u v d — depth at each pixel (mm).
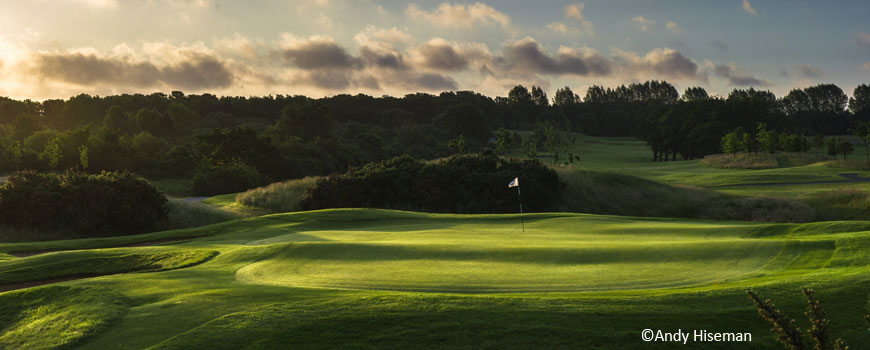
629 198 51344
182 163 86688
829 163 73312
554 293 11906
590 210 49938
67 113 156875
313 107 127562
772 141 93750
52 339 10414
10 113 160250
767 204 44062
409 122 168625
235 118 165250
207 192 69000
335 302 11250
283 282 14266
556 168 58938
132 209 39625
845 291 10922
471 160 55312
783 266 13641
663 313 10328
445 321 10047
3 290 17516
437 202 50844
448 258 16609
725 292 11289
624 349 9078
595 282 12938
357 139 129000
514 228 27594
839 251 14523
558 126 180250
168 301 12141
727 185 59250
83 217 38219
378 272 14812
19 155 78875
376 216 34531
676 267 14164
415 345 9227
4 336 11055
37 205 37688
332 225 31953
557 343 9211
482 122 151000
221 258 19234
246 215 47719
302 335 9656
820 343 7574
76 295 13188
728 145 98188
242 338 9578
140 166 85688
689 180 64938
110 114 131250
